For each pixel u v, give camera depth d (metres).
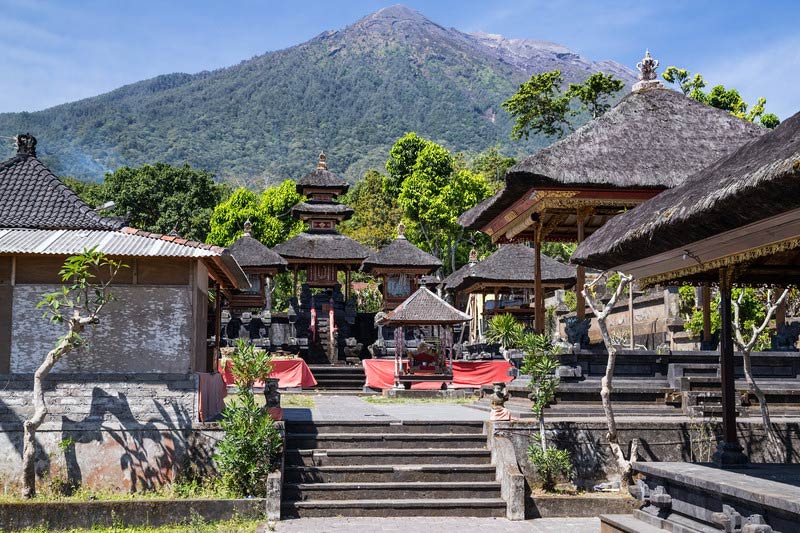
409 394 26.02
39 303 13.32
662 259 11.09
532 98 53.84
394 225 66.25
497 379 27.64
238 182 185.25
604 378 14.44
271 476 13.16
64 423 13.81
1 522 12.47
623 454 14.66
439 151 57.91
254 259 38.50
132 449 13.88
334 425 15.59
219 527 12.42
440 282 43.81
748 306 24.08
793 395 17.08
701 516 9.66
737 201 8.58
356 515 13.28
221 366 25.78
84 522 12.65
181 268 14.48
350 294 44.12
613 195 18.92
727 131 19.70
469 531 12.25
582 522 13.02
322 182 42.12
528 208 20.47
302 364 28.11
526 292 38.16
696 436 14.92
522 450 14.60
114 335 14.25
